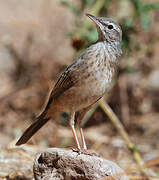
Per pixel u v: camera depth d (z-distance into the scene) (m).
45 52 17.94
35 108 16.70
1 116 16.31
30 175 10.30
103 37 9.57
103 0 13.55
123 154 14.31
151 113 17.59
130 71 14.33
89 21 12.73
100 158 8.44
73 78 9.18
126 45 13.27
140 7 13.67
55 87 9.57
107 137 15.59
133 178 11.38
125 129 16.72
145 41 17.55
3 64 18.11
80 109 9.74
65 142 14.20
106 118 16.92
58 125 14.73
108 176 8.14
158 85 17.75
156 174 12.38
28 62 18.03
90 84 9.12
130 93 17.73
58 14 19.22
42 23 19.12
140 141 15.80
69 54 17.56
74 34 12.80
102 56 9.20
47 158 8.47
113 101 17.36
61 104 9.59
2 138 14.70
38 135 14.37
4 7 19.94
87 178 8.19
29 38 18.58
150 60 18.03
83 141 9.77
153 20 18.30
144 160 13.85
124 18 14.20
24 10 19.89
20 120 16.16
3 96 17.06
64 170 8.32
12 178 10.08
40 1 20.11
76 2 18.06
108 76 9.34
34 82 17.47
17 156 11.65
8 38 18.77
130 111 17.64
